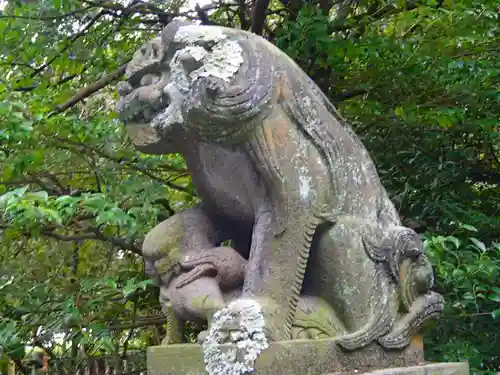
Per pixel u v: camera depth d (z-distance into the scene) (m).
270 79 1.79
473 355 2.80
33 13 3.24
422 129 3.48
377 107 3.29
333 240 1.81
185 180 3.48
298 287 1.75
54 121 2.67
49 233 2.97
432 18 3.11
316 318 1.77
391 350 1.84
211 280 1.80
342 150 1.90
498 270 2.86
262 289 1.72
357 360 1.76
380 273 1.85
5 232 2.78
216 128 1.75
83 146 2.84
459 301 2.77
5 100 2.56
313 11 3.15
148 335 3.93
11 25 3.25
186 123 1.79
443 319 2.97
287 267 1.74
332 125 1.92
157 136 1.92
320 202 1.80
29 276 3.13
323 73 3.39
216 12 3.71
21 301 2.82
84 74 3.71
